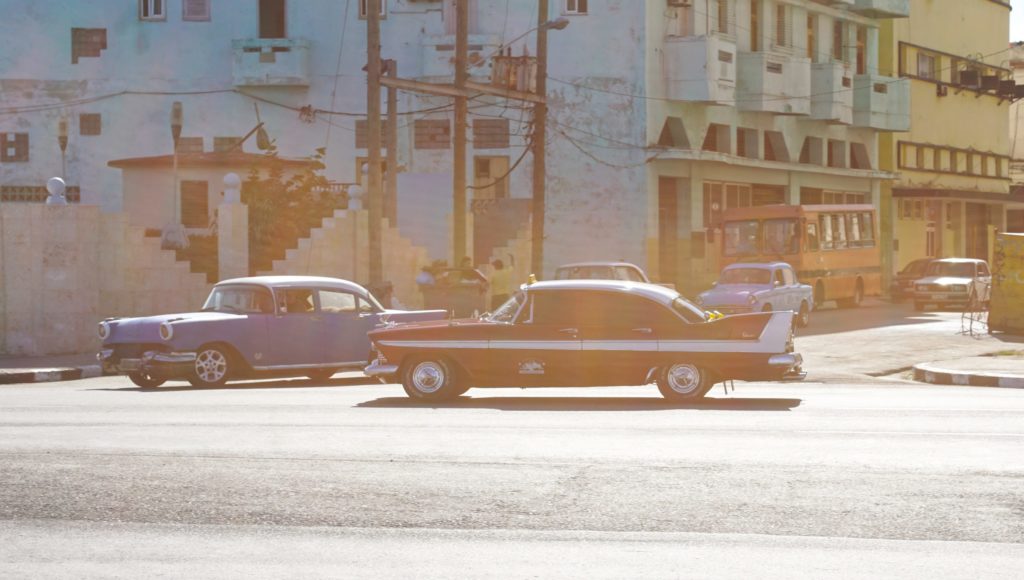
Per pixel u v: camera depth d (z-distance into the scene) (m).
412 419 14.80
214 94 49.69
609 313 17.00
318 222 35.44
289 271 31.70
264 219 34.31
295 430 13.74
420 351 17.19
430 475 10.80
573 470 11.02
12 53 49.69
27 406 16.52
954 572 7.52
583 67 48.22
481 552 8.08
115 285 28.05
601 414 15.35
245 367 20.33
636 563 7.76
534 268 37.66
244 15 49.59
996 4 76.44
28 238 26.78
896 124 62.34
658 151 47.97
